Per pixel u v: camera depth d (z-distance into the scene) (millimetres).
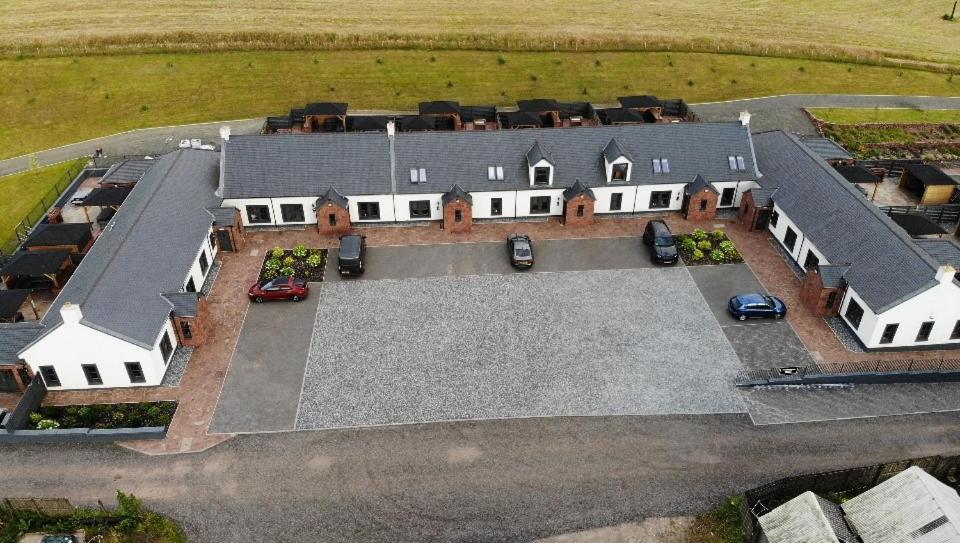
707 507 31891
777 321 43156
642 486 32781
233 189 51094
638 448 34719
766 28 97312
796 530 28562
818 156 52938
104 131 69062
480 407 37000
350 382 38594
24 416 35469
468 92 77312
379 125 64375
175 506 31641
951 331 40156
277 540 30203
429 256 49531
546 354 40594
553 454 34344
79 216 54812
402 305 44594
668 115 73375
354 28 87875
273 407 36938
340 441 35000
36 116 70938
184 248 44625
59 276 45938
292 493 32281
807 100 78000
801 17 103688
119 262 41062
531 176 52312
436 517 31219
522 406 37094
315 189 51594
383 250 50125
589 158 53625
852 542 28781
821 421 36375
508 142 53625
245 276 47281
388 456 34188
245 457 34094
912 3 112750
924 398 37906
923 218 50125
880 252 41781
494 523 30984
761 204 51250
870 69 86188
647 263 48844
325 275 47438
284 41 83062
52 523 30750
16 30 83688
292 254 49344
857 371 39062
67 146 66562
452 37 85812
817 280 42719
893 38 97188
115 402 37031
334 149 52469
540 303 44812
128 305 38344
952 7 111312
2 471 33312
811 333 42156
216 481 32875
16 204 57281
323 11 93938
